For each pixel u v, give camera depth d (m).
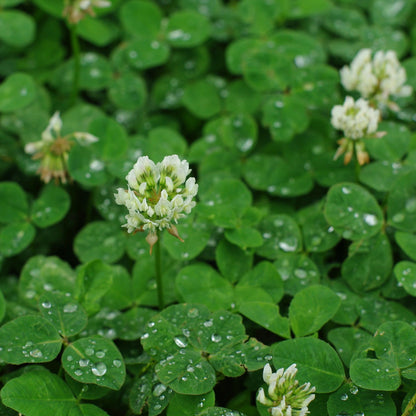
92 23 0.67
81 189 0.63
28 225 0.60
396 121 0.64
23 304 0.58
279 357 0.55
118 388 0.54
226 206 0.59
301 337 0.55
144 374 0.56
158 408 0.54
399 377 0.54
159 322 0.55
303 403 0.53
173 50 0.67
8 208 0.60
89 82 0.65
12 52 0.67
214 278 0.58
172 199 0.54
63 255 0.62
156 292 0.58
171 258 0.59
